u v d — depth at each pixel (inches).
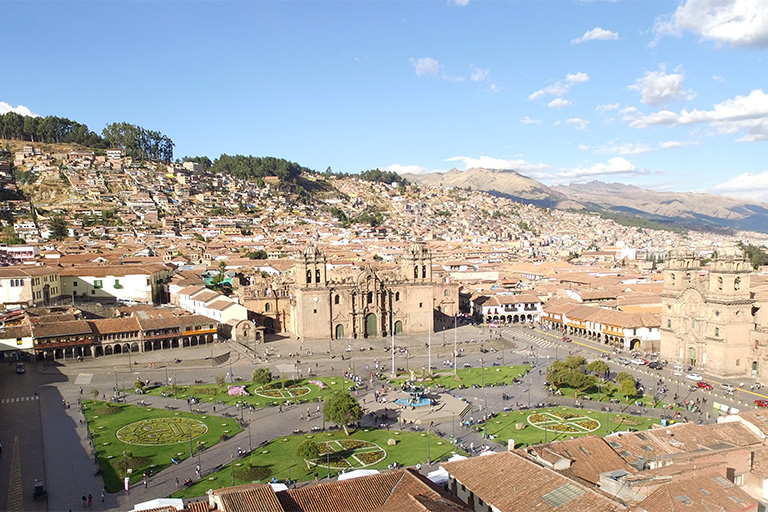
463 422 4480.8
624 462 2861.7
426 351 7012.8
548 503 2341.3
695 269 6407.5
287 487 3117.6
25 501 3154.5
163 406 4793.3
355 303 7642.7
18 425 4288.9
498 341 7455.7
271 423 4453.7
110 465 3622.0
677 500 2219.5
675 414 4650.6
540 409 4830.2
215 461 3713.1
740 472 2743.6
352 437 4178.2
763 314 6156.5
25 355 5876.0
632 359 6594.5
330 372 6038.4
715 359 5900.6
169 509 2434.8
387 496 2578.7
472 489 2625.5
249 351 6712.6
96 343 6254.9
